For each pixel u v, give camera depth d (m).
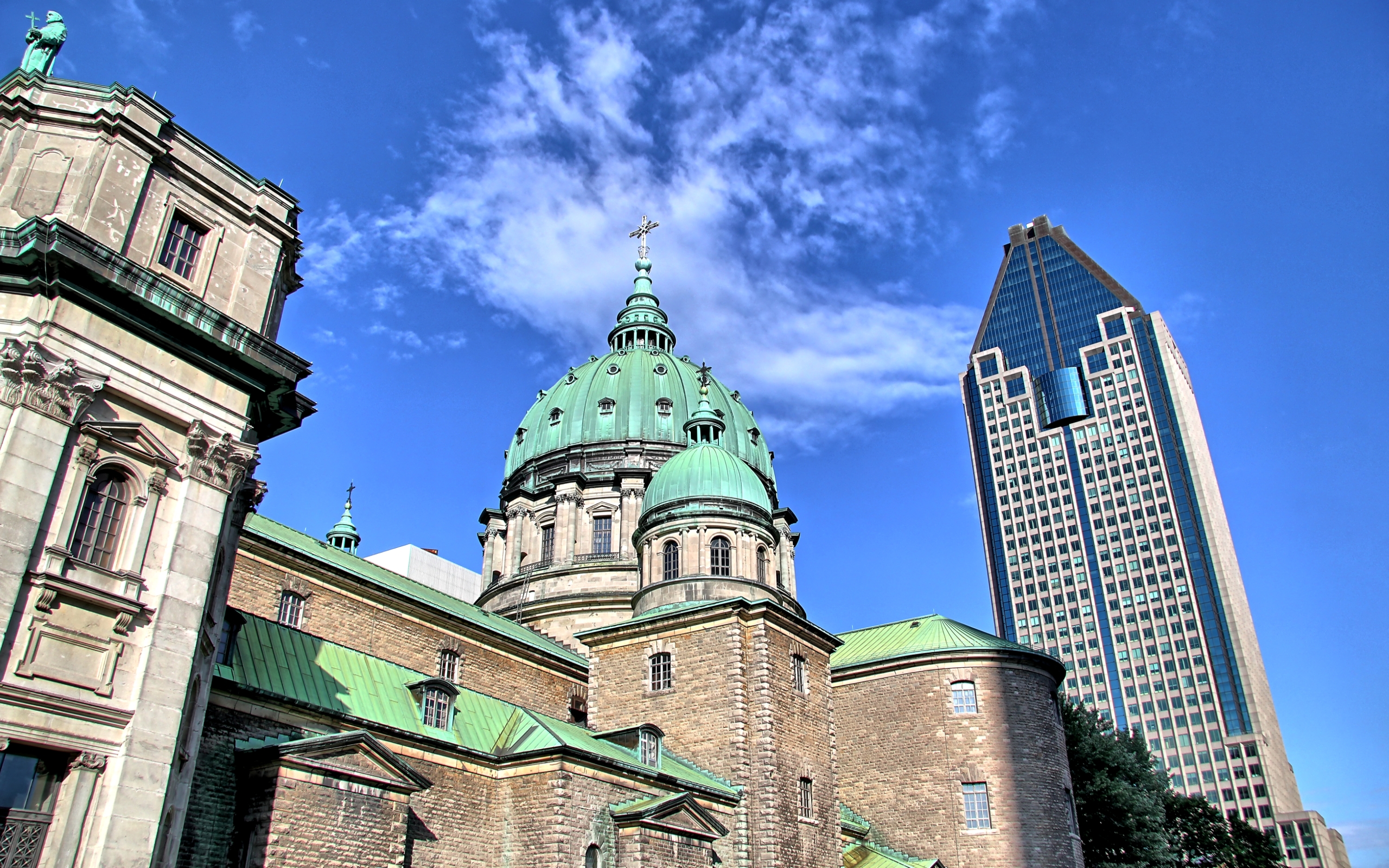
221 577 31.42
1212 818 83.69
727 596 55.09
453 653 52.84
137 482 27.05
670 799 41.88
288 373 30.80
